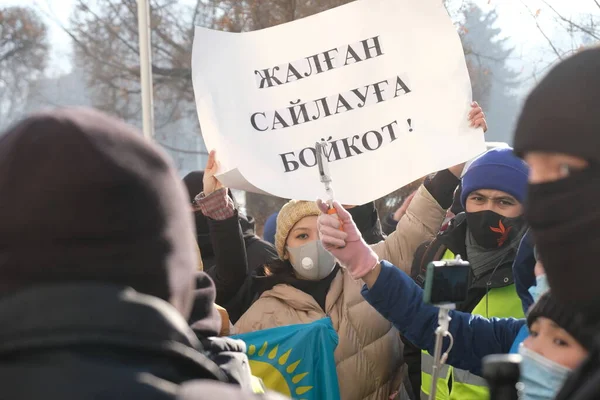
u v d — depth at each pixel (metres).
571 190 1.52
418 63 3.33
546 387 2.15
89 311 1.20
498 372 1.52
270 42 3.39
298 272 3.84
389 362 3.80
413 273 3.80
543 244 1.56
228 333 2.84
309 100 3.35
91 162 1.24
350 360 3.65
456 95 3.30
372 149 3.31
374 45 3.36
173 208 1.33
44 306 1.20
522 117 1.61
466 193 3.54
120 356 1.21
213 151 3.35
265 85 3.37
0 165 1.25
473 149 3.24
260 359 3.42
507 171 3.45
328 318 3.56
